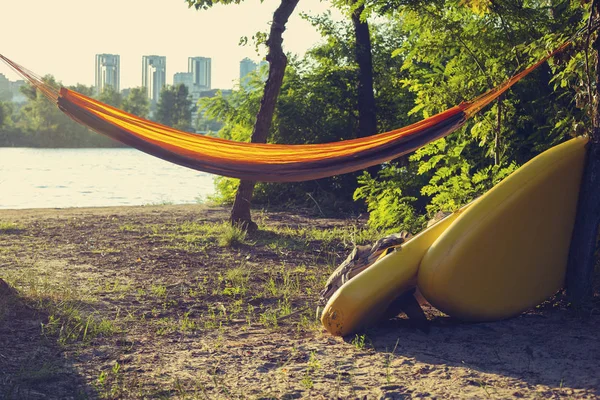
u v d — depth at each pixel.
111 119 7.68
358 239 13.79
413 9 12.55
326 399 5.31
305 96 23.06
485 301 7.29
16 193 29.38
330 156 7.86
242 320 7.94
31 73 7.47
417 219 12.99
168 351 6.65
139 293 9.08
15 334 6.98
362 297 6.90
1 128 124.88
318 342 6.93
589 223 7.60
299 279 10.21
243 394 5.45
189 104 155.50
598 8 7.94
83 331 7.22
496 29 12.22
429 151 12.33
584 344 6.56
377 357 6.37
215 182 22.31
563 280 7.82
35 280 9.65
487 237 7.09
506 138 12.24
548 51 8.58
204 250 12.58
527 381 5.62
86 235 14.32
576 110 12.01
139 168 54.62
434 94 12.73
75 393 5.45
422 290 7.19
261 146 8.26
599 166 7.49
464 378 5.71
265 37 15.29
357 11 20.27
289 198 21.75
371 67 21.89
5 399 5.24
